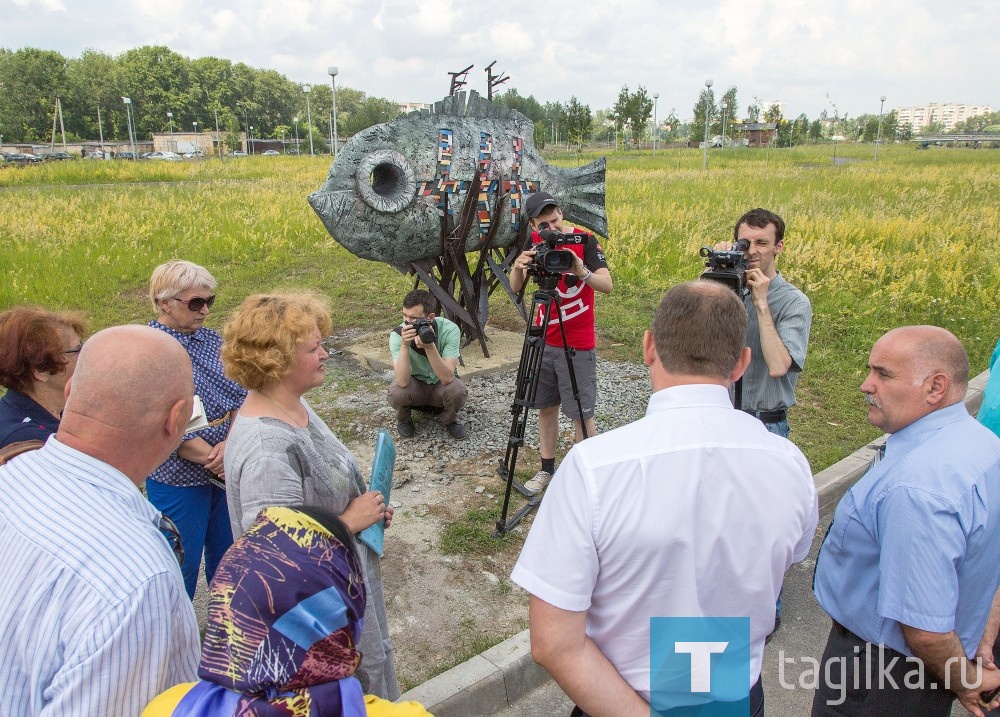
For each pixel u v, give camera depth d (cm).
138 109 10944
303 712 126
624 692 158
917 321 885
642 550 152
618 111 7094
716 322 162
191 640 155
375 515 229
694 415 160
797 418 611
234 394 323
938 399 213
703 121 7425
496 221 670
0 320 240
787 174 2956
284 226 1409
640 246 1165
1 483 156
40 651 140
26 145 7762
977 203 1938
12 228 1388
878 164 4000
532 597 158
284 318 212
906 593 198
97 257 1177
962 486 199
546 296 389
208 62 11538
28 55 9594
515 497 466
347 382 672
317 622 129
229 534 326
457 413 555
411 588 377
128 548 147
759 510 158
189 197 2006
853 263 1090
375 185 644
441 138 643
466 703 304
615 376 697
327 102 12744
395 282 1045
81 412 157
